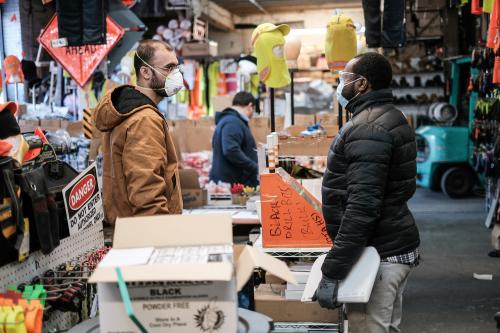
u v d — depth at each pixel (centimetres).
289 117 592
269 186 293
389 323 248
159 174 251
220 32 1537
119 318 148
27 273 205
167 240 165
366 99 243
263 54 391
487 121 764
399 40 530
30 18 551
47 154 232
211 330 148
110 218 265
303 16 1490
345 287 234
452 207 919
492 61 685
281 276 153
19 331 165
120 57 549
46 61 572
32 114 564
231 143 520
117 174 257
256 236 361
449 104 1071
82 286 208
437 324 425
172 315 147
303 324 316
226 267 144
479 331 411
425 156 1044
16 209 189
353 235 230
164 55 272
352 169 232
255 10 1457
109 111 252
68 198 229
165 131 264
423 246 665
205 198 466
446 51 1145
